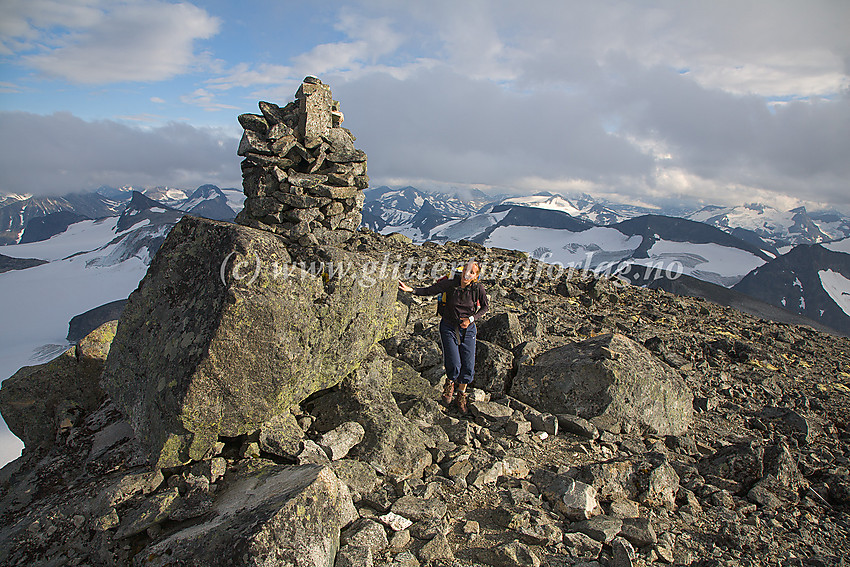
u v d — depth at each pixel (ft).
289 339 18.61
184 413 16.72
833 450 29.78
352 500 18.03
